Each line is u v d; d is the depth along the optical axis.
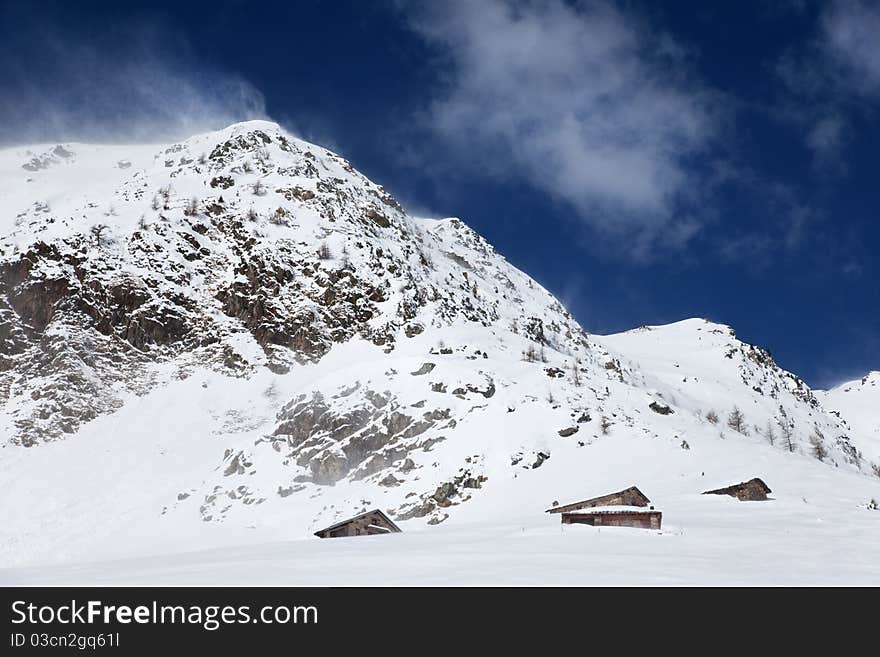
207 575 50.19
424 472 137.88
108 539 135.88
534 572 48.41
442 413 155.25
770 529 76.62
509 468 135.62
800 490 115.19
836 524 82.38
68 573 56.06
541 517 93.19
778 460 137.62
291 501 141.50
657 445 144.50
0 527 141.88
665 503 103.50
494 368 182.50
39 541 136.00
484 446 141.75
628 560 53.62
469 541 68.44
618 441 147.50
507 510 119.62
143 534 136.75
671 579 46.34
